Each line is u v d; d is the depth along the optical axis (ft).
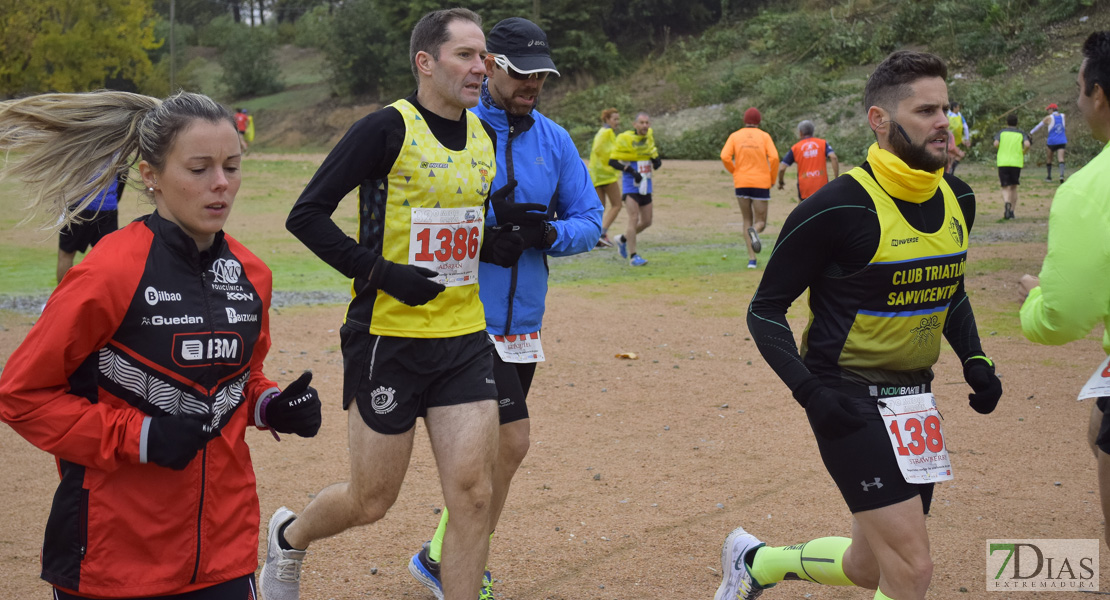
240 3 284.82
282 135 170.40
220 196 8.21
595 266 44.60
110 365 7.95
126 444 7.60
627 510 16.01
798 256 9.87
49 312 7.68
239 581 8.61
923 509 9.77
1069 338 9.66
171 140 8.03
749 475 17.72
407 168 10.73
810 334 10.27
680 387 24.04
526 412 12.72
